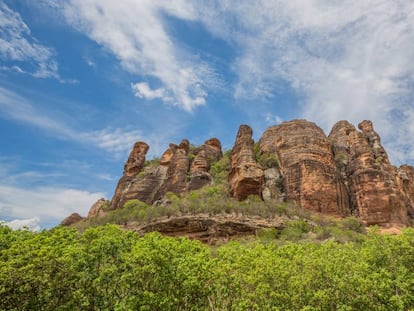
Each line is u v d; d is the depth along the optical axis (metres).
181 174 83.00
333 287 20.48
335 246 30.83
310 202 67.25
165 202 73.00
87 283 19.66
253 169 69.62
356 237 49.47
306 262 21.97
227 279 21.41
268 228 55.09
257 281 20.64
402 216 66.25
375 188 68.62
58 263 18.44
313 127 85.06
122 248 22.80
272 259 22.73
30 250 18.47
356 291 20.06
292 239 50.12
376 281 20.14
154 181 90.00
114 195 93.75
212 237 53.75
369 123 93.06
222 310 22.00
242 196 67.06
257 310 19.41
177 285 19.92
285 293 19.94
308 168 71.62
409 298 22.20
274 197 69.94
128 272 19.80
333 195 68.81
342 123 99.25
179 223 56.66
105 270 19.66
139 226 61.38
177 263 20.67
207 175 82.44
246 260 23.59
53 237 22.52
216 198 67.25
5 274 16.28
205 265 21.09
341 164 79.62
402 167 98.25
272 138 89.88
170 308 19.72
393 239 26.33
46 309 18.55
